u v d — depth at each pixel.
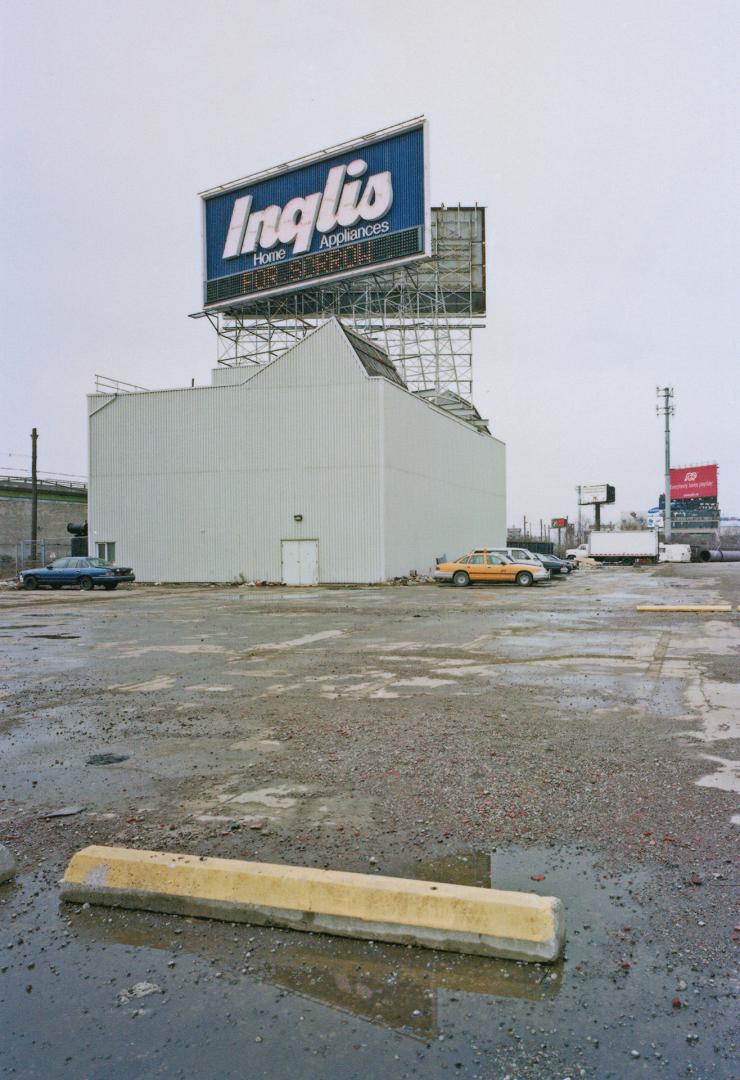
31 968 2.76
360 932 2.96
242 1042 2.32
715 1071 2.15
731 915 3.03
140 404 33.59
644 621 14.73
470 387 40.34
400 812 4.25
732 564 59.47
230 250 38.97
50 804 4.51
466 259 39.88
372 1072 2.17
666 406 69.62
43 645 11.98
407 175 33.28
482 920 2.85
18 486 48.91
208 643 11.93
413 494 33.06
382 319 38.34
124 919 3.15
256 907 3.10
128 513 33.69
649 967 2.68
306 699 7.44
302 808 4.34
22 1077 2.17
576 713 6.69
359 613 17.28
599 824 4.03
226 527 32.16
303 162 36.28
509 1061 2.21
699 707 6.86
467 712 6.77
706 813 4.16
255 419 31.80
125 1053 2.27
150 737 6.05
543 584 29.89
